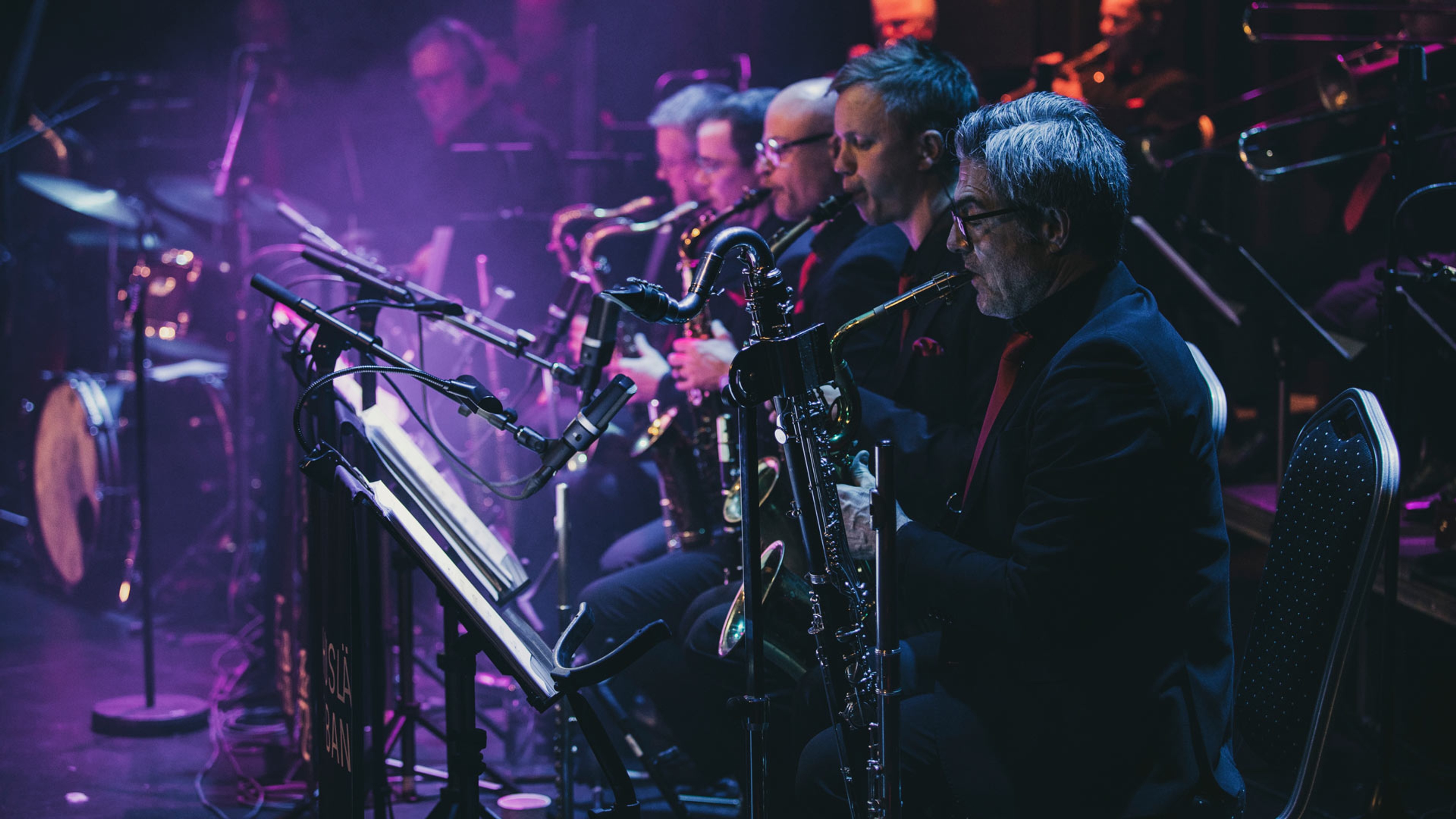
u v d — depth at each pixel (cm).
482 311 525
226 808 379
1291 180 637
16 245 729
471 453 473
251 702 467
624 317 425
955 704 238
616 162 638
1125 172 236
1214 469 229
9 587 666
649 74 766
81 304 689
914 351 305
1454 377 441
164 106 787
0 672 517
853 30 752
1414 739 394
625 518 475
